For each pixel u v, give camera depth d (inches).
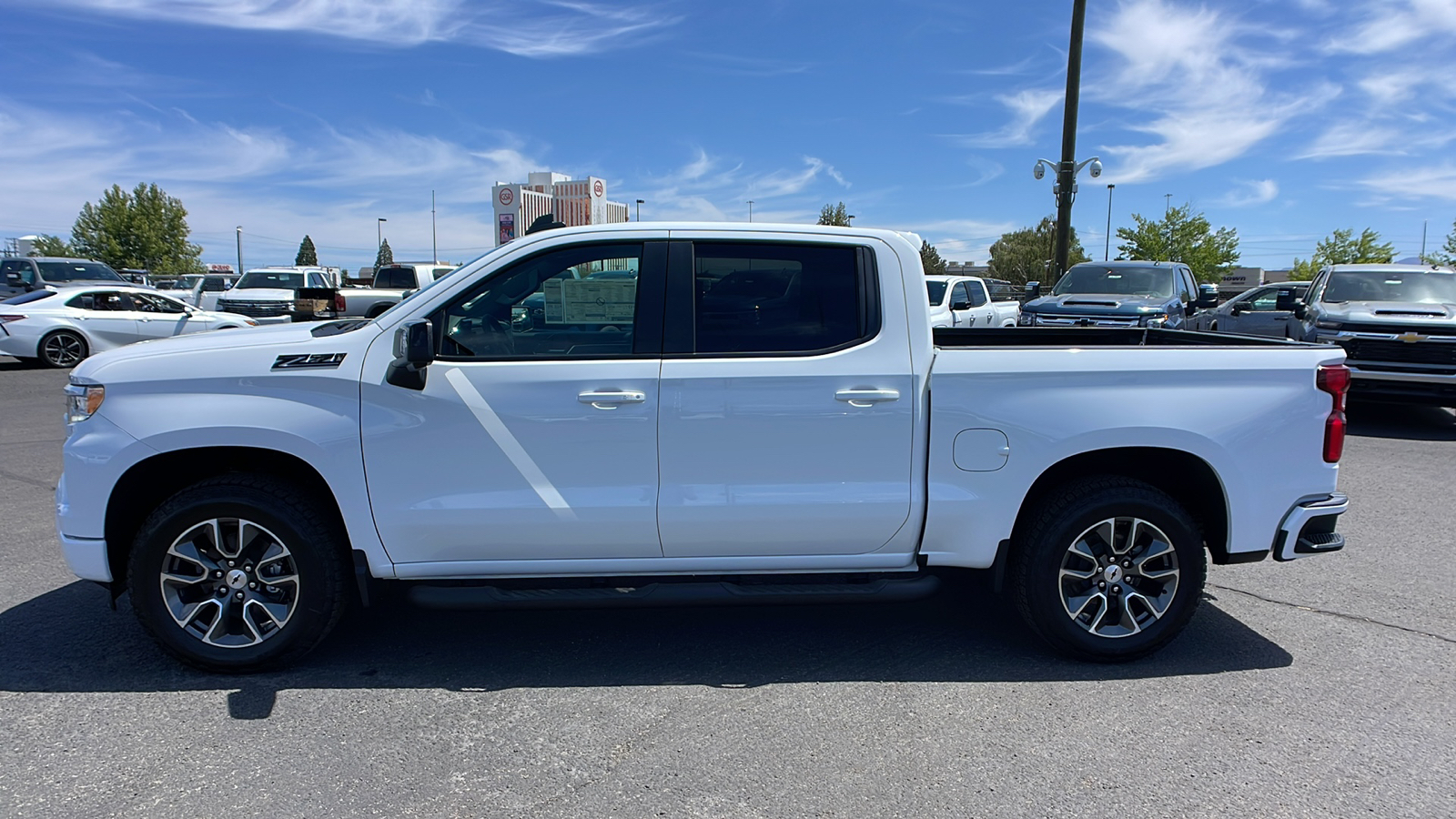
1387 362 378.0
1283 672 147.9
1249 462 145.4
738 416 139.4
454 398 137.3
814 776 116.1
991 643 159.8
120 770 116.1
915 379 141.6
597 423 138.5
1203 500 153.3
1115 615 150.2
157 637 141.1
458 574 143.9
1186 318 502.0
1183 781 115.3
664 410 138.6
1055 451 142.6
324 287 817.5
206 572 141.3
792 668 149.3
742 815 107.6
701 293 142.6
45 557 202.8
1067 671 148.3
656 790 113.0
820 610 176.1
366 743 123.9
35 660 149.3
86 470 137.1
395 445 137.6
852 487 142.3
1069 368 142.3
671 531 141.9
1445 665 150.7
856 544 145.5
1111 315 469.1
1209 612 175.6
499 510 139.1
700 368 139.1
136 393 137.1
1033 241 2591.0
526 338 141.6
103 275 798.5
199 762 118.3
